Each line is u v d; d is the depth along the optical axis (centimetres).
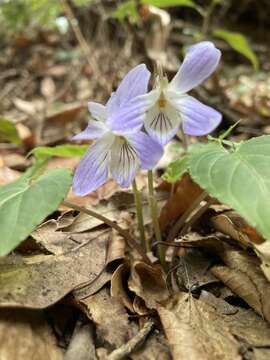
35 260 6
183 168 6
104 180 6
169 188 8
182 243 6
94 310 5
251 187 5
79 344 5
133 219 8
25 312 5
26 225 5
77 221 7
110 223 6
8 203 5
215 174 5
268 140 5
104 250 7
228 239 7
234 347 5
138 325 5
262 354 5
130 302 6
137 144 5
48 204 5
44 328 5
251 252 6
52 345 5
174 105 5
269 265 6
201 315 5
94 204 8
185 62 5
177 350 5
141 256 6
